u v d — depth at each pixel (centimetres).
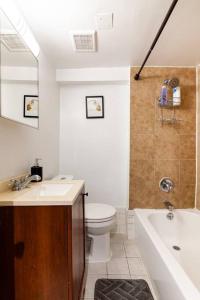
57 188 147
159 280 138
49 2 130
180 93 228
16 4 131
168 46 187
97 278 168
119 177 257
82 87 258
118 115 256
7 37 116
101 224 181
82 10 138
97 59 217
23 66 139
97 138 258
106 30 162
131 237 235
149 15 144
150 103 232
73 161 259
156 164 234
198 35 169
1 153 122
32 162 170
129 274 173
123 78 238
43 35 169
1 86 109
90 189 258
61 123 259
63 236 102
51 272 103
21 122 137
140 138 233
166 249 144
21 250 103
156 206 234
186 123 234
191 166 234
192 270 167
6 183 124
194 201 235
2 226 102
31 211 102
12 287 103
